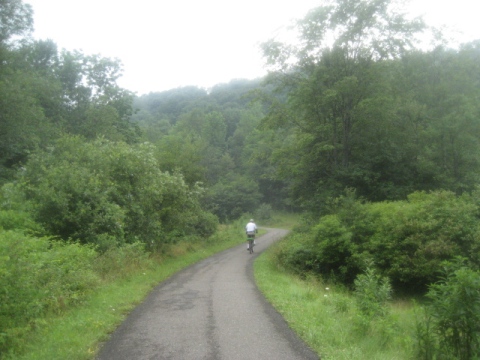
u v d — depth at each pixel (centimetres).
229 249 2761
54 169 1473
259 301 988
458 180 2652
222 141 9381
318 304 944
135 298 988
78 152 1764
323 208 2562
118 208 1482
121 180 1745
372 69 2595
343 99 2672
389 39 2652
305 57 2717
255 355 599
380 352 622
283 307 896
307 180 2983
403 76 2919
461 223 1523
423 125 2816
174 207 2064
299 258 1853
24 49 3331
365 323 703
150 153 1930
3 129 2831
